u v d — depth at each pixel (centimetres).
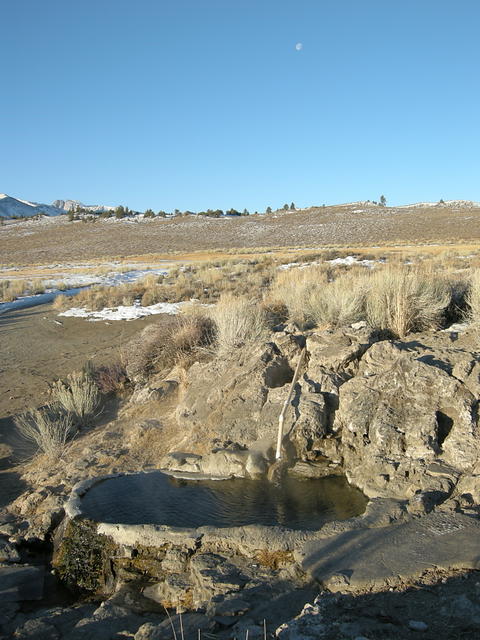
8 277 4547
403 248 4700
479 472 520
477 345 708
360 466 599
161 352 1162
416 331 917
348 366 755
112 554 528
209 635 367
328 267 2550
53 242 10638
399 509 496
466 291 1066
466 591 367
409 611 355
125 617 431
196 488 625
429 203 13500
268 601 400
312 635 334
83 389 1074
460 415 584
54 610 475
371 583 398
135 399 1023
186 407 832
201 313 1284
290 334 879
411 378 637
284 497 580
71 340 1712
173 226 11656
